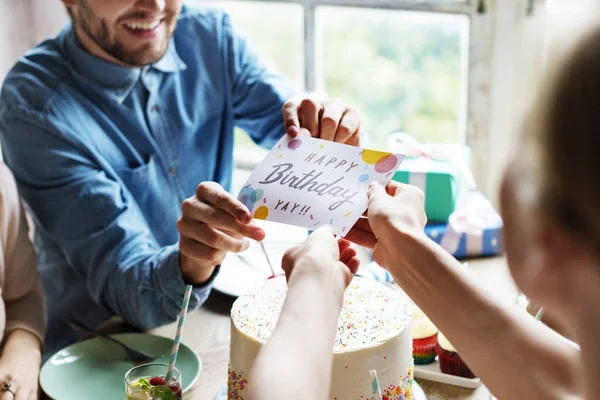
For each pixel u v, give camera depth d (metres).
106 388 1.19
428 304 0.82
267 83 1.86
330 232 0.81
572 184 0.37
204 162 1.87
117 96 1.69
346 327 0.96
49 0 2.49
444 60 2.37
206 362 1.25
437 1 2.14
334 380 0.89
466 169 1.76
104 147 1.67
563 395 0.74
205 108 1.85
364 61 2.44
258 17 2.50
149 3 1.56
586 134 0.36
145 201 1.74
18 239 1.47
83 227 1.53
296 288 0.71
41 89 1.62
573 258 0.39
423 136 2.50
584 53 0.35
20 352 1.31
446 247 1.63
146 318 1.38
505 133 2.12
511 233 0.42
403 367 0.96
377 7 2.24
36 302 1.46
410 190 0.93
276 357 0.63
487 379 0.79
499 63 2.07
